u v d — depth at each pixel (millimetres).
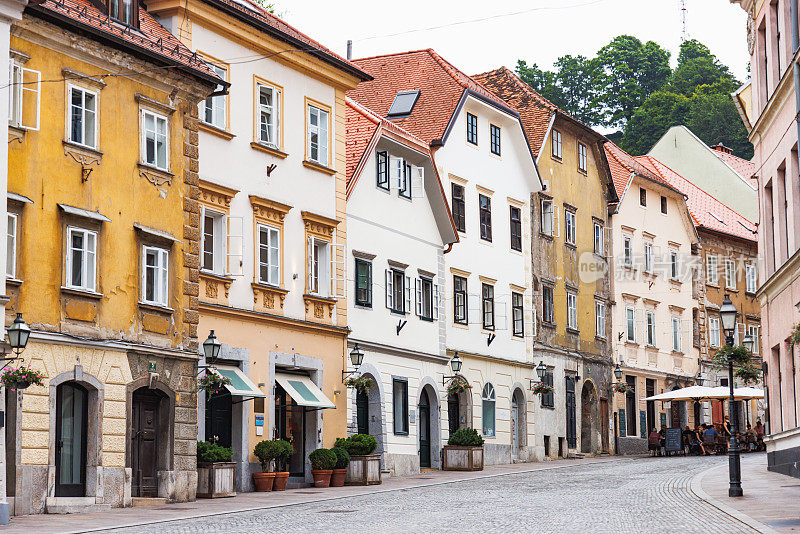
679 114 86625
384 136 37594
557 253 51969
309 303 33250
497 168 46906
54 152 23266
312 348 33188
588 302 54688
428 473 38438
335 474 31953
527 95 53000
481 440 39750
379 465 32781
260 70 31844
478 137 45594
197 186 27469
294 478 31969
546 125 51375
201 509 23641
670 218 63188
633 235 59406
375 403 36500
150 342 25547
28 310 22312
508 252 47281
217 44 30219
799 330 25359
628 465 41156
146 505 24891
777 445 32844
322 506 24141
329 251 34344
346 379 34625
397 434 37375
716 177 73125
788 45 30125
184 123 27219
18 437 21906
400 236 38938
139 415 25359
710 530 17906
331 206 34656
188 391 26656
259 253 31188
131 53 25344
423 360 39719
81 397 23828
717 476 31828
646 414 59500
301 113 33594
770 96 31438
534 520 19781
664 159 74938
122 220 24969
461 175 44000
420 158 40531
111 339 24359
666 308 62312
